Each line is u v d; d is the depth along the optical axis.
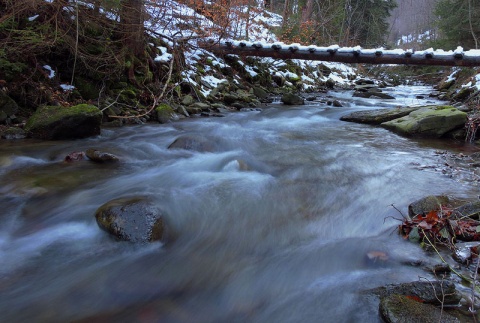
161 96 7.93
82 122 5.73
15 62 6.25
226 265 2.58
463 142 6.48
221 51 12.18
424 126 6.81
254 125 7.96
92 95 7.24
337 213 3.39
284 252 2.75
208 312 2.12
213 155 5.27
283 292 2.29
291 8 22.67
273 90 14.50
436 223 2.86
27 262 2.55
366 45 29.19
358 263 2.57
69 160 4.74
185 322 2.03
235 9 14.34
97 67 7.28
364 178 4.35
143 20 8.16
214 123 7.84
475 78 11.96
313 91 16.86
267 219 3.26
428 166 4.86
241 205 3.49
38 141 5.50
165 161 4.93
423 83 23.58
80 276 2.41
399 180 4.29
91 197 3.59
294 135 6.95
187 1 11.38
